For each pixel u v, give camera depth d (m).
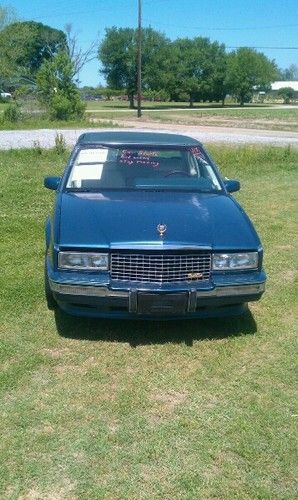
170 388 3.71
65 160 14.08
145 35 77.56
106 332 4.49
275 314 4.99
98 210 4.54
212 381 3.82
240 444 3.13
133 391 3.65
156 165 5.39
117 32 76.31
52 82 36.03
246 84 82.50
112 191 5.04
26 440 3.12
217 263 4.17
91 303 4.10
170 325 4.67
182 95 80.62
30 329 4.50
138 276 4.09
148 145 5.50
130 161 5.37
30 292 5.22
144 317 4.20
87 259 4.09
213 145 17.44
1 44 53.69
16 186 10.36
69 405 3.47
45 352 4.13
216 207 4.74
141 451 3.06
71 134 24.28
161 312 4.07
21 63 79.06
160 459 3.00
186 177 5.38
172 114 53.56
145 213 4.48
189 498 2.72
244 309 4.46
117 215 4.44
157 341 4.38
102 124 33.03
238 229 4.39
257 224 8.17
